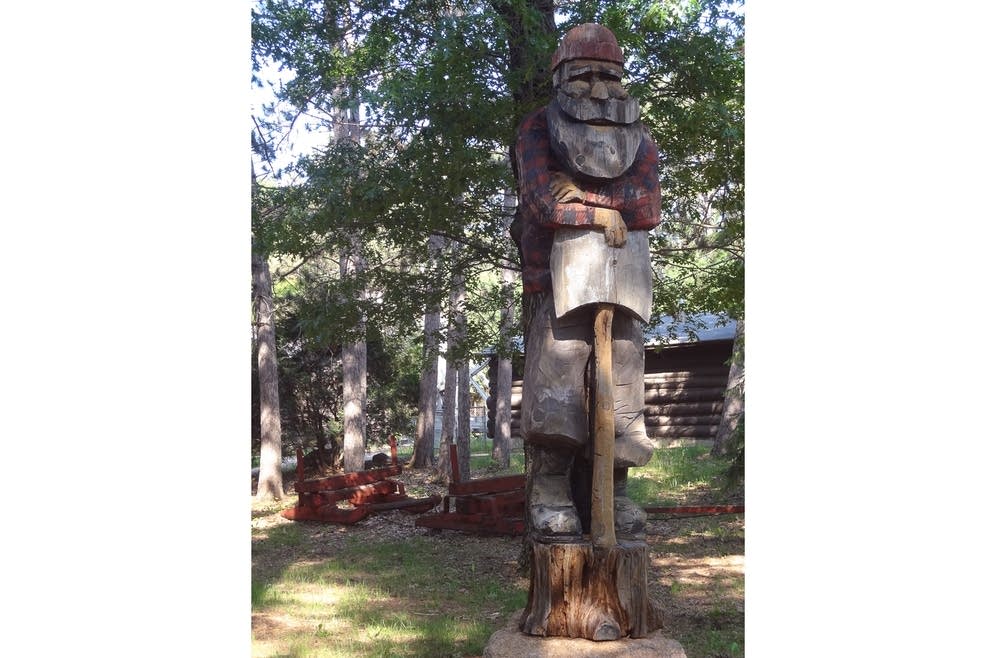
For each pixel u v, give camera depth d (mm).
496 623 5895
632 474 13062
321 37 8047
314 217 7781
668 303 8875
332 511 10703
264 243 8078
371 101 6984
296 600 6734
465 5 7461
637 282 4105
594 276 4004
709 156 8508
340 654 5199
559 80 4195
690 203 9086
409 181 7391
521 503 9695
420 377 17797
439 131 7188
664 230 10117
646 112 7676
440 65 6773
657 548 8375
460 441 13977
